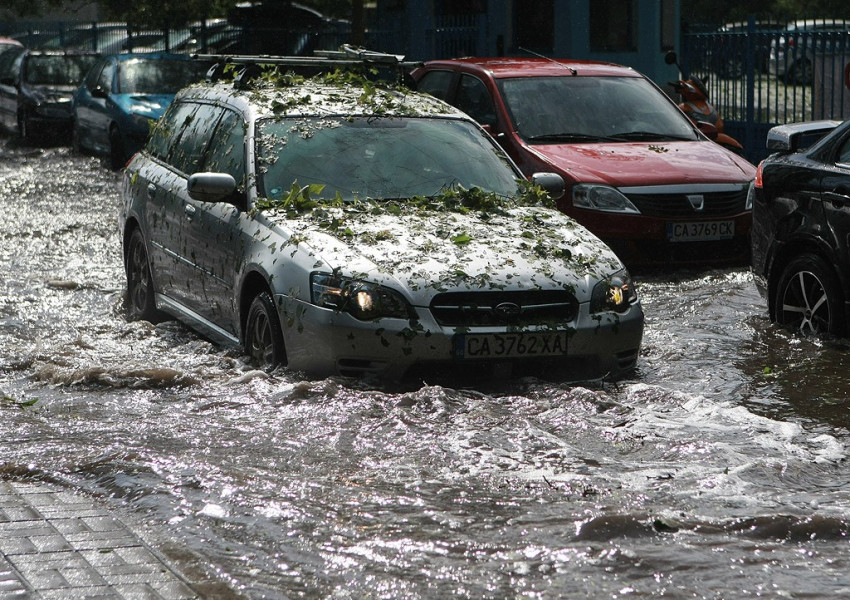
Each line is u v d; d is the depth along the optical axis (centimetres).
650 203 1550
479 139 1191
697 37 2681
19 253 1733
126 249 1380
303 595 579
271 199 1066
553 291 962
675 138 1756
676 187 1555
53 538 640
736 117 2583
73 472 762
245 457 797
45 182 2667
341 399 907
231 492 719
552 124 1727
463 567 614
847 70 2286
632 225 1541
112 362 1066
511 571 609
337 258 959
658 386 986
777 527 664
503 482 744
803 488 741
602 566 615
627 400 946
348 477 756
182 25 4238
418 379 955
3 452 802
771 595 582
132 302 1359
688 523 669
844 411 938
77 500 708
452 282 939
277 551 633
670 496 720
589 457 796
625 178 1555
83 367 1033
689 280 1516
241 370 1021
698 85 2480
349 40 3878
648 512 682
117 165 2898
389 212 1043
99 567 600
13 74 3769
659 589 588
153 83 3011
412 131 1166
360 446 818
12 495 716
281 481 743
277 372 988
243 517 682
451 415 880
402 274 943
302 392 920
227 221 1090
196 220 1153
